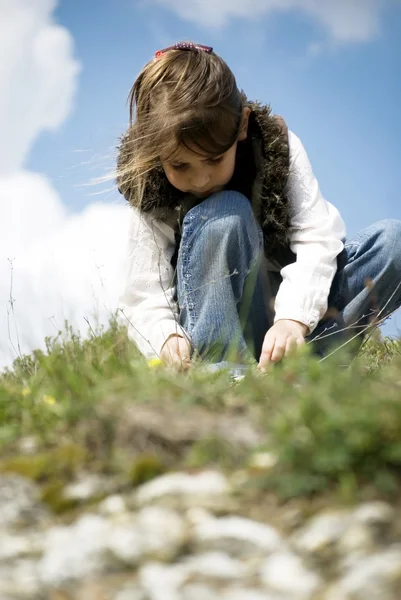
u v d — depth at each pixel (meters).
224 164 3.09
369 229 3.45
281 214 3.29
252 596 1.25
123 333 2.71
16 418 2.09
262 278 3.24
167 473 1.70
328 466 1.56
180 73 3.03
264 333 3.29
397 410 1.62
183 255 3.12
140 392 1.92
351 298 3.37
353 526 1.44
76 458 1.76
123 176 3.29
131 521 1.51
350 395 1.77
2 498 1.63
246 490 1.60
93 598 1.29
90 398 1.94
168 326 3.12
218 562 1.36
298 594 1.27
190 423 1.80
